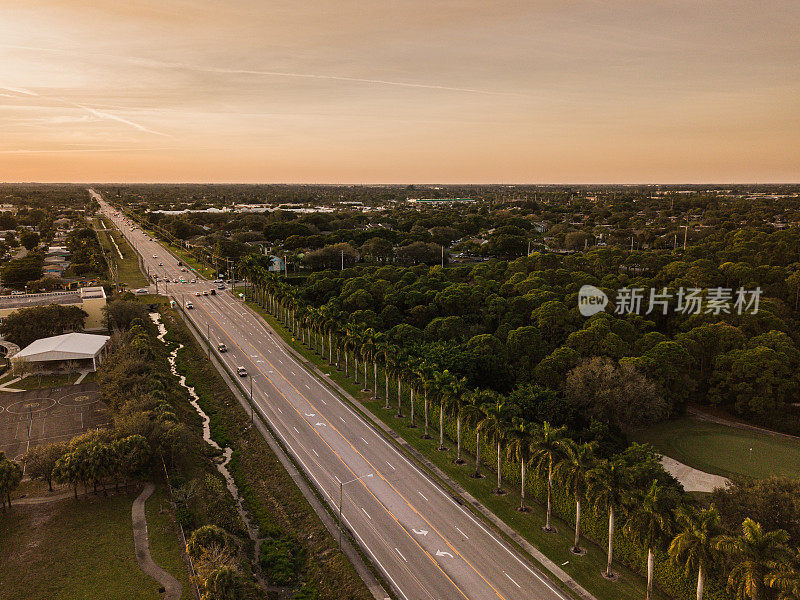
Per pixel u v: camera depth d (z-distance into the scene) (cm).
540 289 13838
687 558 4750
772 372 9344
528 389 9069
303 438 8869
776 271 14638
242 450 8650
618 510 5831
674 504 5250
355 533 6475
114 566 5841
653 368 9356
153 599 5372
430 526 6619
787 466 8062
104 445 7125
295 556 6194
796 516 5409
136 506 6981
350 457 8269
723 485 7506
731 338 10388
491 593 5497
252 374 11788
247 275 19312
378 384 11244
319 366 12275
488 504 7094
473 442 8375
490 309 13188
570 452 5950
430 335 12175
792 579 4053
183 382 11381
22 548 6103
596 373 8712
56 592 5438
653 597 5403
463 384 7888
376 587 5569
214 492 7188
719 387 9956
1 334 12975
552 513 6912
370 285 15788
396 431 9144
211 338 14350
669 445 8738
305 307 13662
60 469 6869
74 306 13888
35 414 9431
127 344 11606
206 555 5494
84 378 11181
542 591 5531
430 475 7794
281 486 7512
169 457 7781
